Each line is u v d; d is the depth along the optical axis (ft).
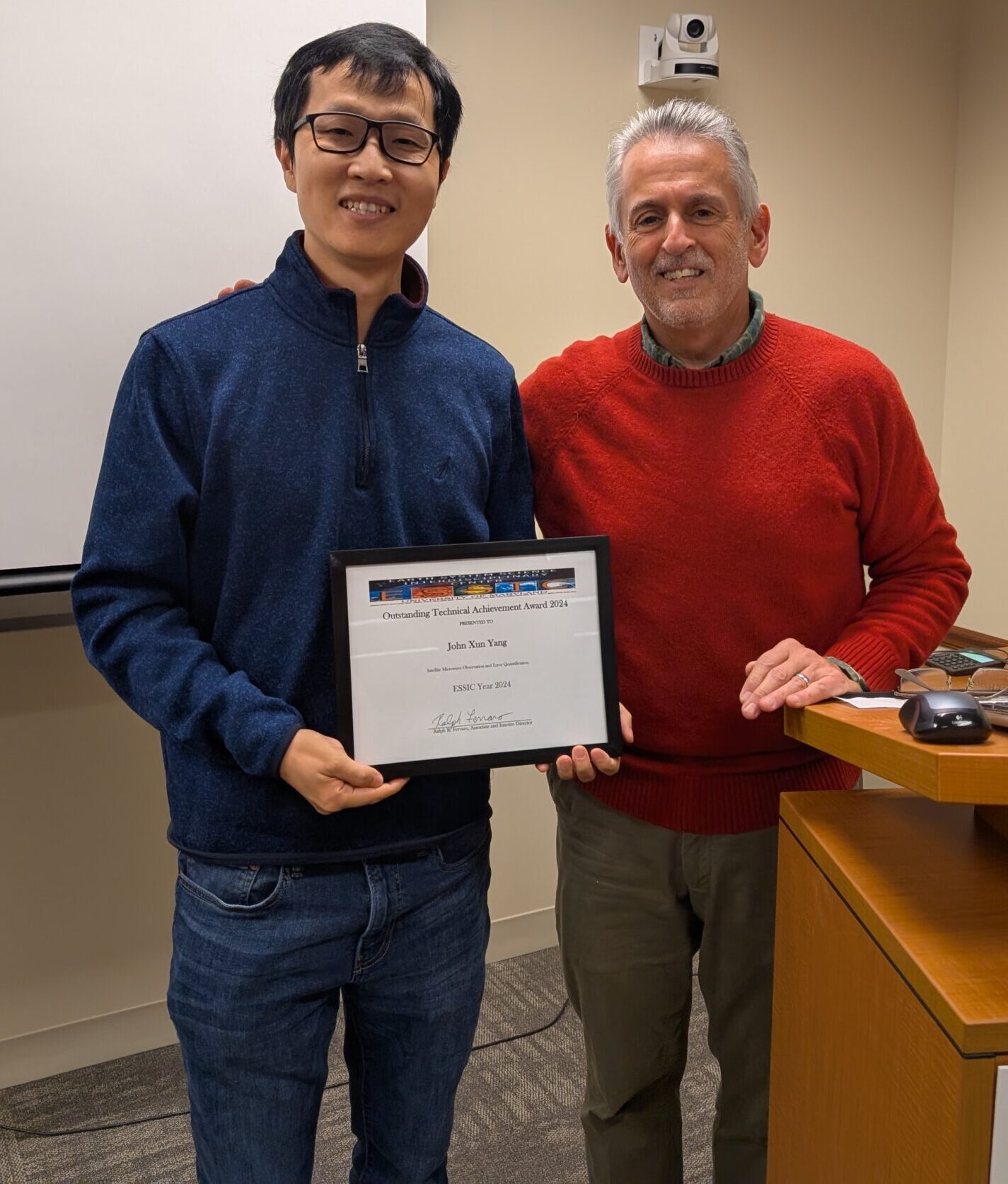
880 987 3.03
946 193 10.00
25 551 5.70
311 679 3.70
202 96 5.79
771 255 9.13
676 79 8.14
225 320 3.67
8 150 5.35
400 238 3.70
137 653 3.53
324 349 3.71
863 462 4.58
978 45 9.62
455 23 7.45
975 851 3.51
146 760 7.20
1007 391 9.66
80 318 5.65
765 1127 4.88
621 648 4.67
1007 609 9.81
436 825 3.90
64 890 7.03
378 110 3.56
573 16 7.95
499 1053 7.25
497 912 8.64
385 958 3.90
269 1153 3.80
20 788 6.82
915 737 3.05
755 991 4.79
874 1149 3.07
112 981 7.25
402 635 3.75
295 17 5.98
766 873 4.67
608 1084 4.99
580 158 8.18
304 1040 3.82
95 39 5.48
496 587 3.83
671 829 4.69
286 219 6.13
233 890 3.66
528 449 4.58
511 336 8.11
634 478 4.63
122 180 5.64
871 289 9.75
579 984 5.02
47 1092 6.91
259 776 3.59
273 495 3.60
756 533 4.48
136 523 3.53
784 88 8.93
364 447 3.72
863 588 4.91
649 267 4.51
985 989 2.64
